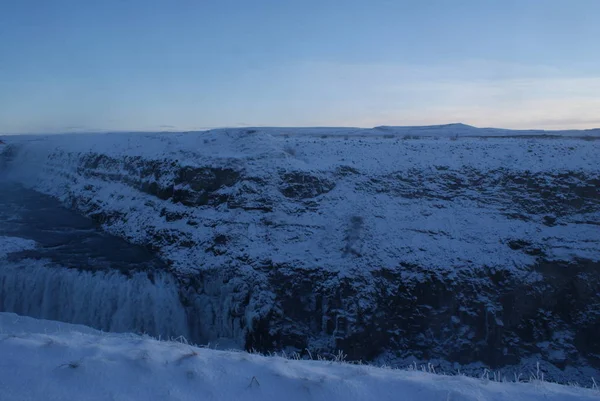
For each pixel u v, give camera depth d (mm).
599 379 17484
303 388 5031
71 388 4789
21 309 19797
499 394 5074
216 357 5668
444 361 18359
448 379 5426
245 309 20094
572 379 17469
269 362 5688
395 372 5840
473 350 18547
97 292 19953
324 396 4953
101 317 19781
